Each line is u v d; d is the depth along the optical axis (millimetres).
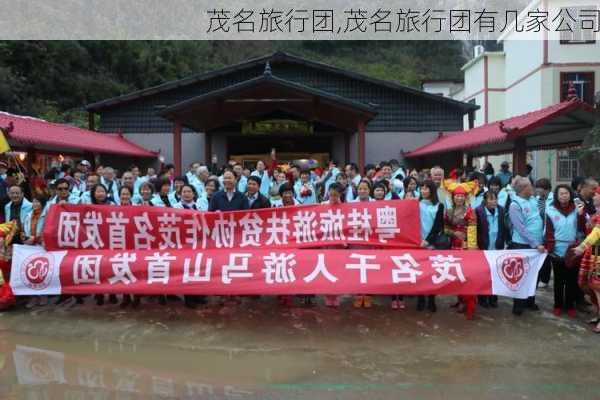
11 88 25906
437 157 16594
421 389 4215
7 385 4324
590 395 4098
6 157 9312
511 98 26688
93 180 7281
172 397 4102
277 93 12453
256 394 4145
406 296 7043
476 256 5816
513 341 5305
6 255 6398
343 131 17438
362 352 5027
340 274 5766
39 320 6016
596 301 5840
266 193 9594
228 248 6230
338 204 6309
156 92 17672
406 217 6199
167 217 6289
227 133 17578
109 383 4359
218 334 5539
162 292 5895
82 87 30797
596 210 6051
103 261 6051
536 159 22984
